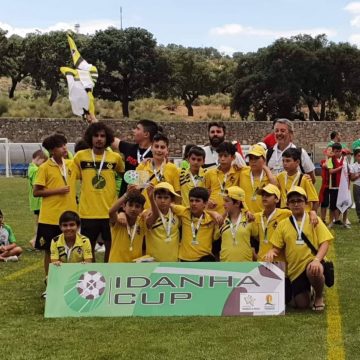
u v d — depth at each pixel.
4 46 59.31
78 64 9.24
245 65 58.09
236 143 8.41
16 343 5.34
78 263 6.28
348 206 13.35
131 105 62.16
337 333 5.58
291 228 6.46
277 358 4.93
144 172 6.78
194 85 64.88
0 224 9.62
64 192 7.30
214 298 6.19
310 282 6.32
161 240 6.75
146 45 57.81
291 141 7.95
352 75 55.75
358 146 15.66
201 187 6.87
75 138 42.22
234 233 6.71
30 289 7.54
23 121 41.94
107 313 6.14
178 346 5.23
